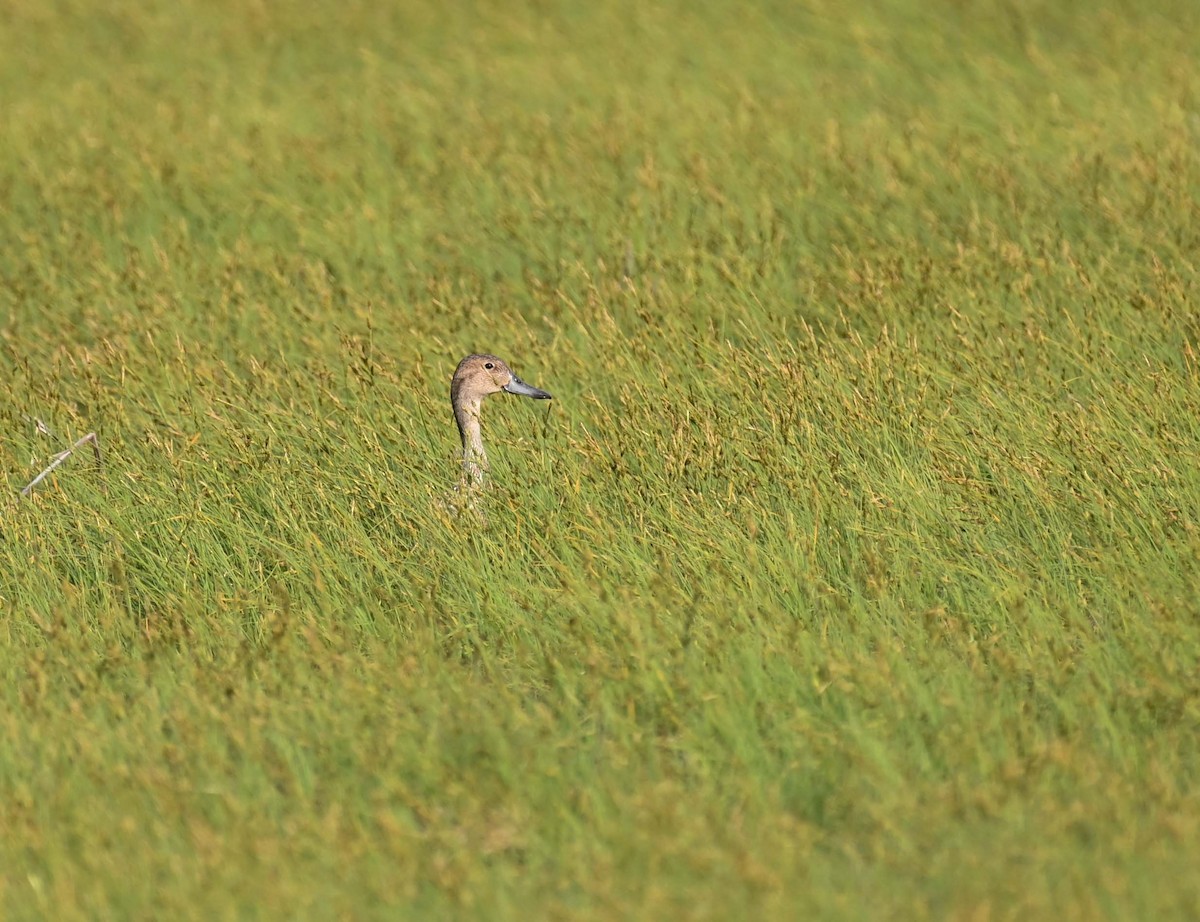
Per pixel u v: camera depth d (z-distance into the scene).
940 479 24.14
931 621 20.75
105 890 16.30
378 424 27.12
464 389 27.22
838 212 36.28
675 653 20.30
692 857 16.19
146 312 32.88
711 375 28.33
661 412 26.50
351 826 17.16
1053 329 29.22
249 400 27.98
